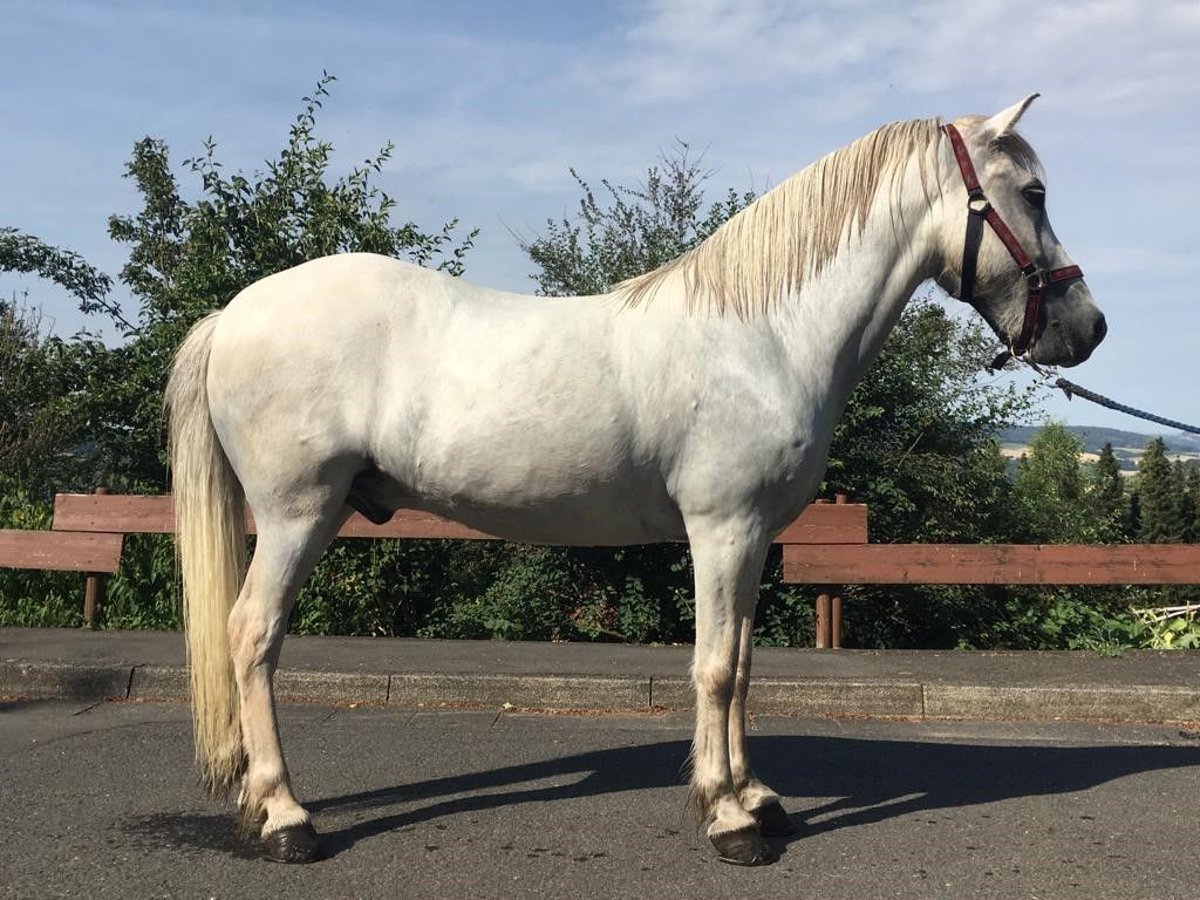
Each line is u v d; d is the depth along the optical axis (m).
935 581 6.53
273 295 3.22
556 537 3.34
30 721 4.78
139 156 13.79
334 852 3.10
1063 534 10.61
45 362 10.98
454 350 3.13
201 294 8.25
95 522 6.91
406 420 3.11
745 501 3.11
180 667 5.34
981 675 5.42
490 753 4.30
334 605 7.22
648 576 7.39
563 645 6.35
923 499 8.52
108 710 5.04
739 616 3.14
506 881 2.89
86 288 13.54
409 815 3.46
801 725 4.97
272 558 3.15
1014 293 3.33
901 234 3.34
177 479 3.30
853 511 6.57
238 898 2.75
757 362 3.15
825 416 3.27
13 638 6.23
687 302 3.22
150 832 3.26
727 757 3.13
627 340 3.17
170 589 7.14
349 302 3.15
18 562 6.93
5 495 8.27
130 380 9.12
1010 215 3.29
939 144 3.35
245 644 3.13
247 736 3.13
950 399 8.95
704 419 3.09
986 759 4.32
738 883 2.90
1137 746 4.58
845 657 5.98
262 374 3.11
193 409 3.29
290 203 8.63
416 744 4.44
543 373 3.09
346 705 5.26
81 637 6.29
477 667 5.53
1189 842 3.29
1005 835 3.35
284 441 3.09
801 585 7.34
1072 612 7.88
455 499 3.18
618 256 9.71
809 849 3.20
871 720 5.08
